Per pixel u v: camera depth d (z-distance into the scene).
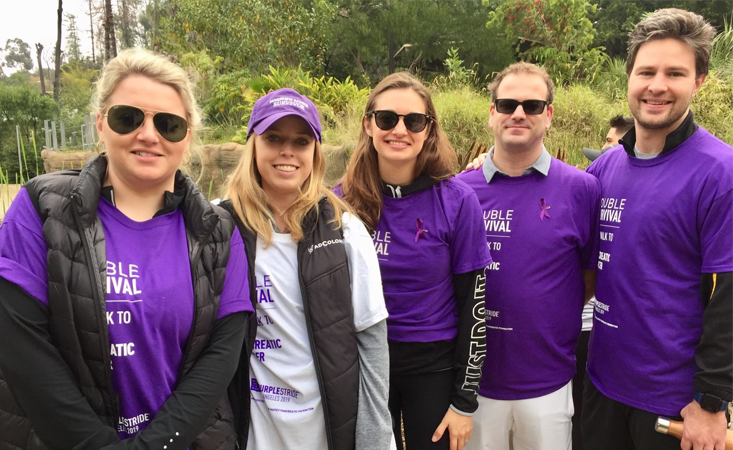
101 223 1.34
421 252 2.00
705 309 1.81
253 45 12.97
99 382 1.28
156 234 1.41
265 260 1.68
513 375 2.18
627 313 2.02
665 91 1.92
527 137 2.19
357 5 16.34
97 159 1.43
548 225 2.17
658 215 1.93
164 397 1.38
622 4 18.89
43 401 1.21
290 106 1.69
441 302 2.03
